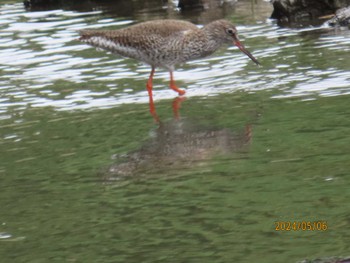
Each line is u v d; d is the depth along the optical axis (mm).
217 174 13062
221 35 18281
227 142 14438
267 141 14328
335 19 21922
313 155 13484
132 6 26719
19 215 12141
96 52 21406
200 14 24766
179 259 10289
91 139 15211
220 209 11719
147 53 17844
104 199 12492
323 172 12734
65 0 27812
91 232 11352
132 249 10703
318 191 12039
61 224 11711
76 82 18891
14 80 19266
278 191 12172
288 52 19656
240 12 24688
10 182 13453
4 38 23453
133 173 13422
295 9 23234
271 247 10414
